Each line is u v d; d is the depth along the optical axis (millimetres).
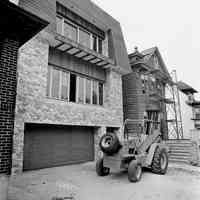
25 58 7230
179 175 6816
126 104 13195
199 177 6531
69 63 9531
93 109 9984
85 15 10578
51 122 7832
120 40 12625
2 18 4035
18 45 4508
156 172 6938
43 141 8000
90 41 11344
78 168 7984
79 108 9250
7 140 4004
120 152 6039
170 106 15898
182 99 17734
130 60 13555
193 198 4418
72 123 8750
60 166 8422
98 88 11266
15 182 5477
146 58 14633
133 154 6305
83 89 10297
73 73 9859
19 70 6953
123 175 6652
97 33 11750
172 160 9898
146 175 6738
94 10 11281
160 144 7504
